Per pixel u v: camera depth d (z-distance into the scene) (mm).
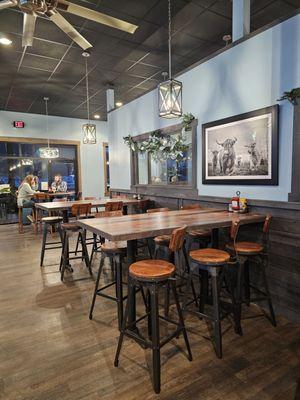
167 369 1910
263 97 2857
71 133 9031
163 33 3891
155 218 2725
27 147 8492
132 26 2770
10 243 5703
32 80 5633
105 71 5234
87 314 2707
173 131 4371
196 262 2189
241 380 1806
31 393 1715
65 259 3732
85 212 4336
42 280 3615
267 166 2840
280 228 2711
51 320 2598
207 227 2381
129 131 5668
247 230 3020
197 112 3793
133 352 2105
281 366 1936
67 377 1850
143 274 1847
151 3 3232
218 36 3992
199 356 2047
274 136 2740
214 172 3533
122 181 6109
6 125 7977
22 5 2383
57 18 2602
